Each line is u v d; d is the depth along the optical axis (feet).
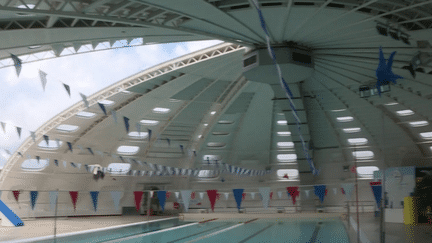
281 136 135.44
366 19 54.13
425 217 64.59
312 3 51.29
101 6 50.65
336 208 132.16
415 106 105.91
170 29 57.47
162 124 120.47
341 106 108.06
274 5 51.13
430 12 53.21
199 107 112.37
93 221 101.19
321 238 53.57
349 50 68.28
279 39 63.82
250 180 149.38
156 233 67.00
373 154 141.18
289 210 127.65
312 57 68.64
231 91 104.58
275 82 75.05
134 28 58.70
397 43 63.93
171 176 144.15
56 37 57.11
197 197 145.59
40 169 121.90
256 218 113.39
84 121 110.11
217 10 51.44
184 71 89.35
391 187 70.79
